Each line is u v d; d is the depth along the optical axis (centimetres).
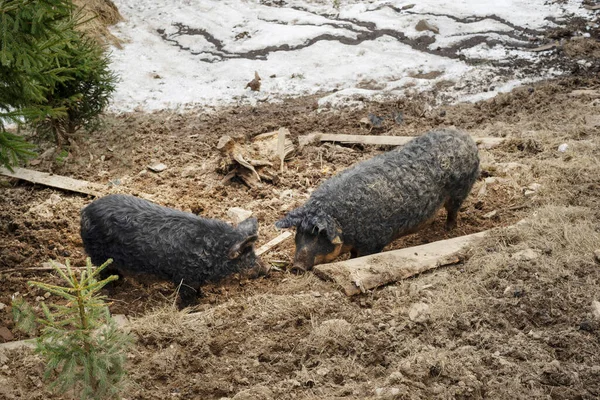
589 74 1202
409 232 777
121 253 699
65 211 890
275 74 1278
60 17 691
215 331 638
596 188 834
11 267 778
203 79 1276
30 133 1054
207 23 1461
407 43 1362
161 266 695
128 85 1243
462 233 823
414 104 1146
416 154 771
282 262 775
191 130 1109
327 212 710
